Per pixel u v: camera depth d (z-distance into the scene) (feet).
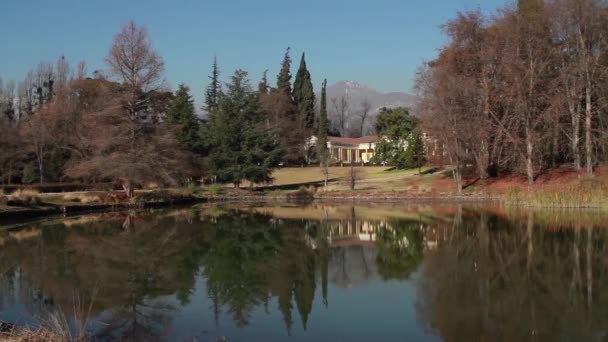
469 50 151.94
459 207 124.77
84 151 155.94
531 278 48.21
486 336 33.17
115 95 130.82
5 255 60.03
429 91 151.94
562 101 139.44
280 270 53.01
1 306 38.75
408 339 32.63
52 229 83.10
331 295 43.16
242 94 176.96
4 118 179.52
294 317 37.04
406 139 207.82
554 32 140.77
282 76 304.30
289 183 201.87
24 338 28.17
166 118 183.73
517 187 131.13
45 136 161.79
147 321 35.63
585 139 143.74
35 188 136.15
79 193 125.18
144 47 132.87
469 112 147.43
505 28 144.05
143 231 81.92
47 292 43.19
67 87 178.50
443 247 66.85
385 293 43.57
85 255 60.44
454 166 152.05
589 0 133.59
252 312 38.06
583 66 135.95
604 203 111.86
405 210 119.85
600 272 50.39
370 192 153.69
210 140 175.11
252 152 169.89
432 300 41.45
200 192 159.02
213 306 39.60
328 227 89.10
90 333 32.73
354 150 313.12
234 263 56.44
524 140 145.28
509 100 141.38
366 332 33.83
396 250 65.31
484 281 47.44
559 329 34.40
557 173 148.46
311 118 294.25
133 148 127.34
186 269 53.06
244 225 91.15
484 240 71.56
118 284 46.32
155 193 137.49
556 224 86.84
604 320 35.76
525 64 144.56
